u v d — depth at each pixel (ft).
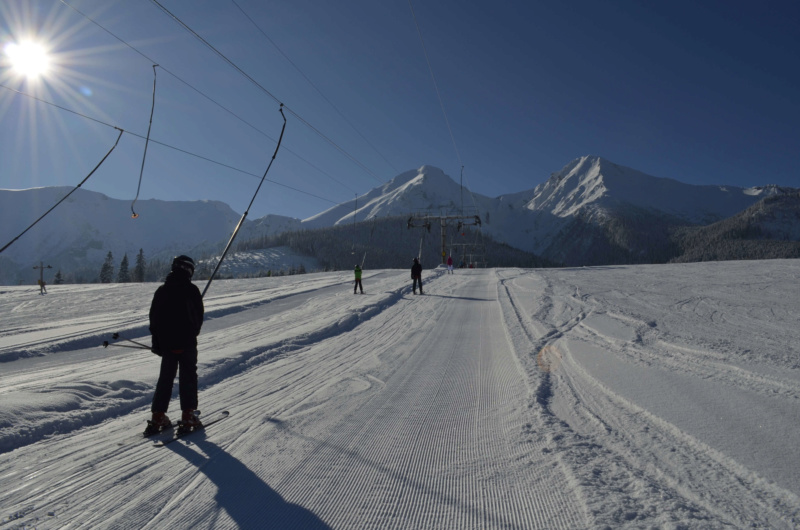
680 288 57.26
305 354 28.50
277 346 30.14
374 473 11.04
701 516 8.19
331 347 30.60
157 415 14.14
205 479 10.93
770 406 14.10
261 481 10.75
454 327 36.76
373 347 29.84
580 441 12.16
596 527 8.04
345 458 12.00
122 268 355.15
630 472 10.21
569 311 40.55
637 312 38.63
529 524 8.48
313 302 60.85
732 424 12.67
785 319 34.40
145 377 20.86
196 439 13.71
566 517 8.57
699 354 22.35
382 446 12.75
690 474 9.97
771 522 7.95
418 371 22.33
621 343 26.07
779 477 9.45
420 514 9.11
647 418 13.76
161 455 12.46
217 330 39.68
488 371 21.65
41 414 15.11
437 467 11.28
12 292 93.81
